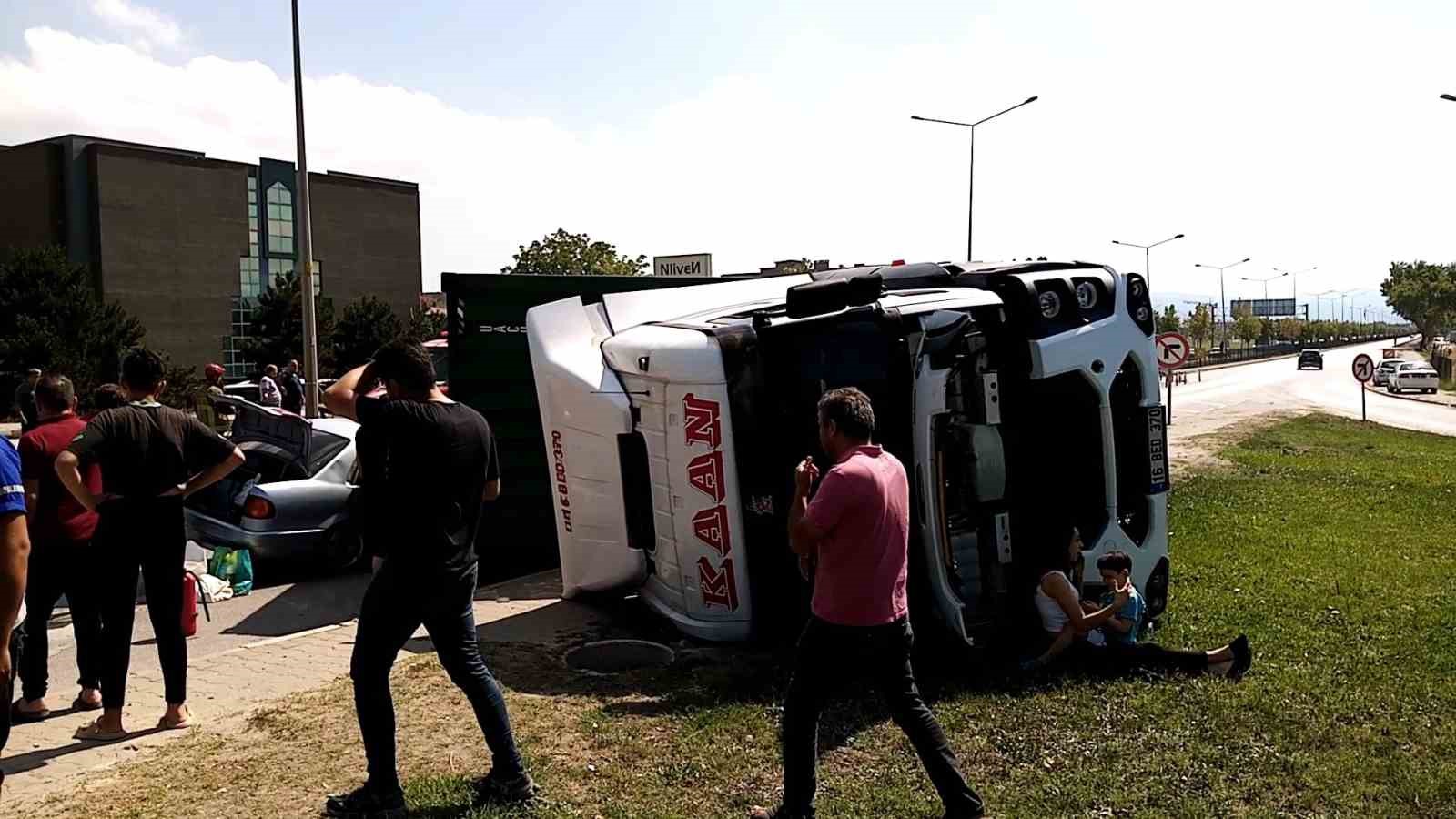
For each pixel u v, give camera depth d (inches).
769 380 257.6
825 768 195.2
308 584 379.9
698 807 180.9
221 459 224.1
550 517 384.2
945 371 245.3
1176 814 176.1
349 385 174.9
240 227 2094.0
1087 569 269.4
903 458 242.2
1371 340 7514.8
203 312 2036.2
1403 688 233.9
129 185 1929.1
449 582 172.6
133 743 213.5
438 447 171.2
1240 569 366.6
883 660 164.9
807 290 255.9
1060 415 271.0
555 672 255.1
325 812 178.2
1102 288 274.1
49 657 286.8
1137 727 213.0
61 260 1469.0
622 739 209.2
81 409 843.4
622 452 289.0
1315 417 1359.5
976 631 254.2
